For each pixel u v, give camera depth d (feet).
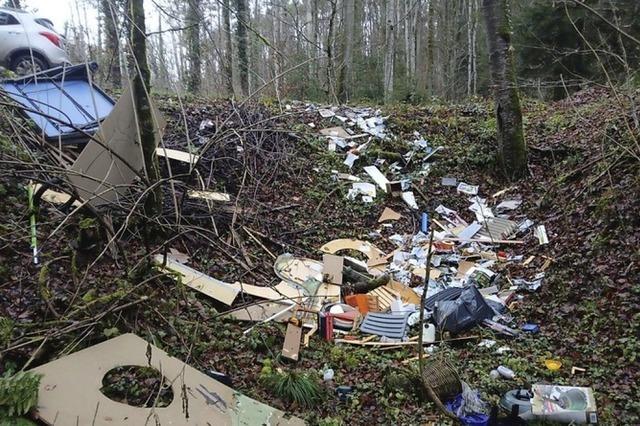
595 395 11.70
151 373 9.64
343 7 43.91
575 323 15.19
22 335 10.29
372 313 16.51
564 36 40.24
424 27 71.20
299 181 24.99
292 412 10.91
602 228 18.21
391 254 21.53
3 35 25.59
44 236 13.99
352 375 12.95
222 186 22.16
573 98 36.58
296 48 39.70
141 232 16.10
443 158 27.96
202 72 33.47
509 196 25.32
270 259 19.36
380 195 25.54
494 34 26.23
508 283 18.75
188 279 15.90
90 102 19.62
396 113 32.07
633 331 13.52
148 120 15.67
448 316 15.57
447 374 12.11
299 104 33.01
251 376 12.17
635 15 32.78
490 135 28.78
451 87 59.00
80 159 15.21
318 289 17.90
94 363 9.20
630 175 19.36
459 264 20.43
